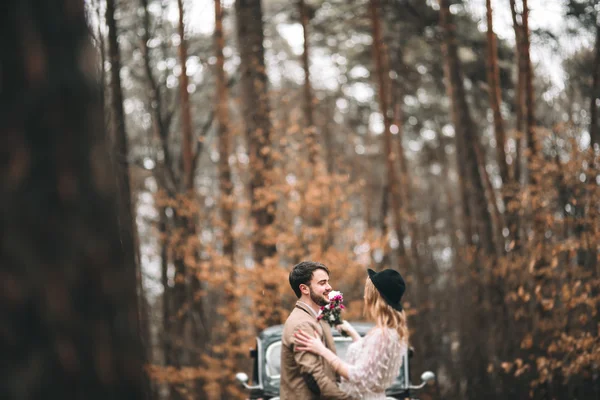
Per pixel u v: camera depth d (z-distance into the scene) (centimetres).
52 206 152
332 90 2948
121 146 1183
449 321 1573
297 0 2067
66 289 151
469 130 1725
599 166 1063
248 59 1541
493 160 2544
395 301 441
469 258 1463
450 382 1427
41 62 154
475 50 1878
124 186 1160
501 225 1603
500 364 1154
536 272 1084
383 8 2077
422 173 3503
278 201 1402
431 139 3067
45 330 147
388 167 1939
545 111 1545
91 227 158
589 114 1367
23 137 150
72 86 159
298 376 457
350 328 479
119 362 160
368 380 425
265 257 1368
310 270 475
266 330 736
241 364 1458
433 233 2720
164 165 1722
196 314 1584
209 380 1395
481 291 1420
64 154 155
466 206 1791
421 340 1508
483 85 1855
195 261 1502
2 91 150
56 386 147
